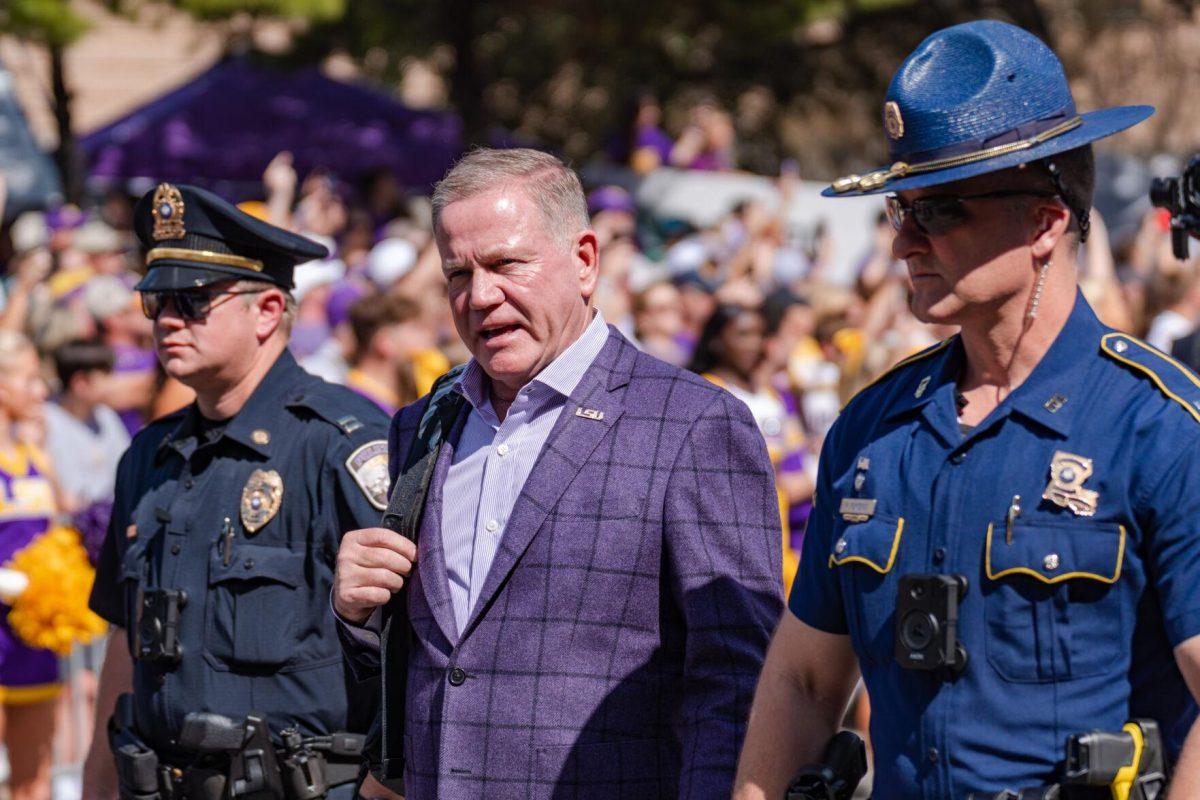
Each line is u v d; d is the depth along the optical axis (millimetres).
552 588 3293
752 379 7488
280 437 4219
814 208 14703
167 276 4203
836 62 19016
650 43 18406
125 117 15359
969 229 2609
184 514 4246
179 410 4578
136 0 14352
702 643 3217
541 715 3256
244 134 14977
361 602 3428
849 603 2779
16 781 6891
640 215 14516
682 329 10086
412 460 3557
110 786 4645
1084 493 2533
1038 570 2533
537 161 3424
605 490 3318
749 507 3320
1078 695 2523
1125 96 23016
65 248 11156
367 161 15047
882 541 2713
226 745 3998
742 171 20688
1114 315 8531
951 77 2637
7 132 14039
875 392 2908
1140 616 2531
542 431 3418
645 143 15797
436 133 15562
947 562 2625
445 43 17125
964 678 2592
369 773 3787
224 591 4121
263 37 17906
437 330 8406
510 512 3379
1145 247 11328
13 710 6840
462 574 3404
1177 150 23422
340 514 4090
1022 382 2664
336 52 15844
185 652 4145
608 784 3230
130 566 4320
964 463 2658
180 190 4242
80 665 7094
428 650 3400
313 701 4070
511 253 3309
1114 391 2586
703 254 12531
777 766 2895
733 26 17062
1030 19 17578
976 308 2643
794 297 9109
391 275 9844
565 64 19328
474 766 3279
